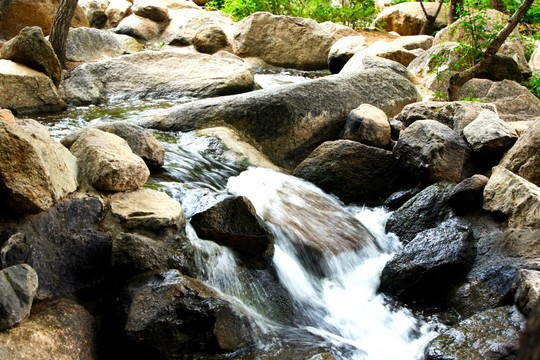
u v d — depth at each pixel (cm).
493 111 643
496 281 427
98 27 1452
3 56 728
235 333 350
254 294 402
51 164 364
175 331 332
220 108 649
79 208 374
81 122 663
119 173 402
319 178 601
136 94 845
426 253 457
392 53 1061
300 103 663
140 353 327
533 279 380
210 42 1304
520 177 486
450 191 532
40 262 337
